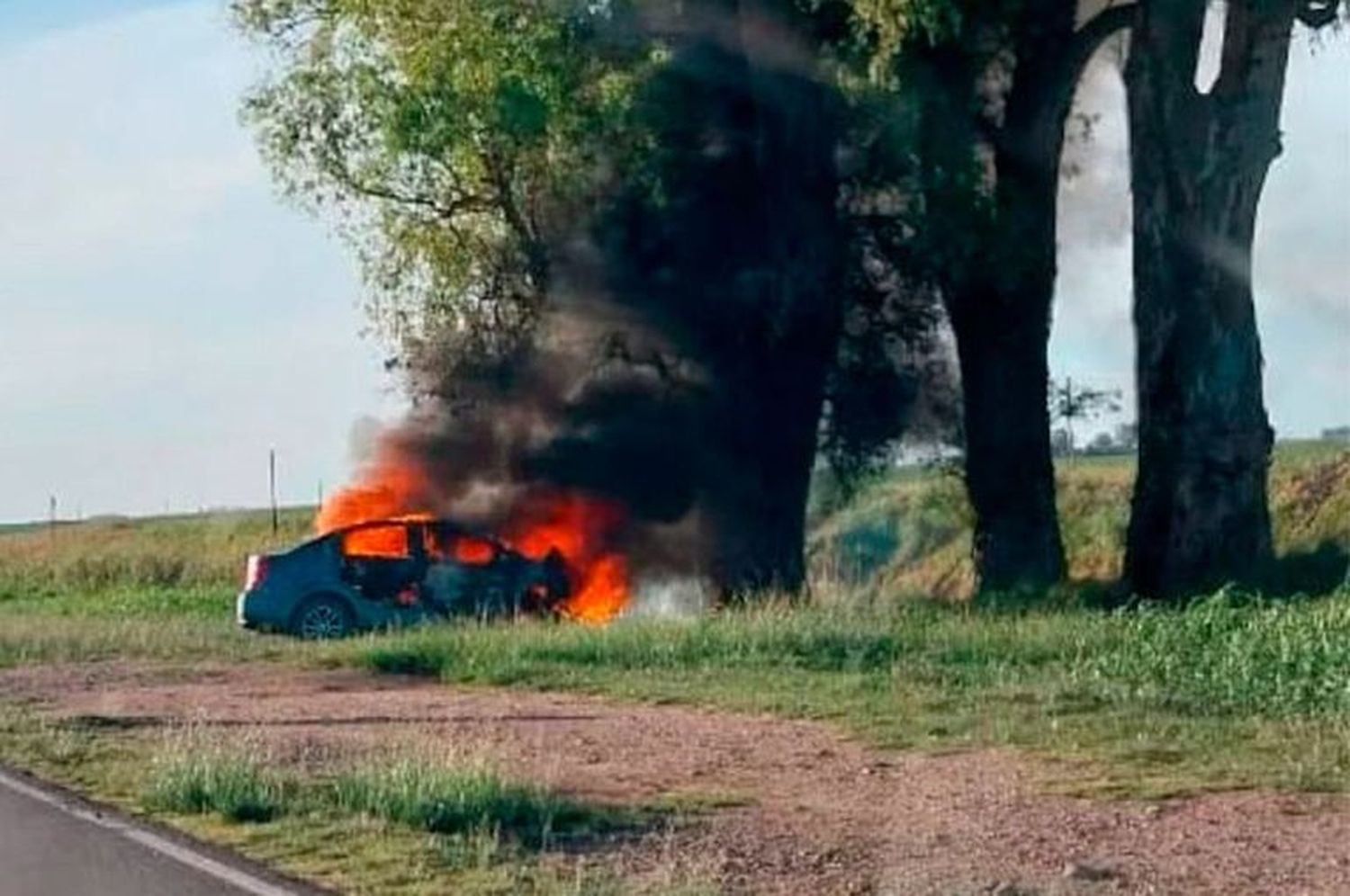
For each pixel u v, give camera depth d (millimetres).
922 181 47688
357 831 19453
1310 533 59969
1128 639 32125
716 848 18375
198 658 37469
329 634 44125
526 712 28469
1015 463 50438
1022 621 36062
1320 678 27562
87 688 32938
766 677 31047
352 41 55188
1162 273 45000
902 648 33375
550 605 46344
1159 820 19531
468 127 52562
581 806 20406
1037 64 48125
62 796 22359
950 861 17672
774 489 52750
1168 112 44406
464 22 50844
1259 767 22281
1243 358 44969
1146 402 45719
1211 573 44781
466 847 18469
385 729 26781
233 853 18703
